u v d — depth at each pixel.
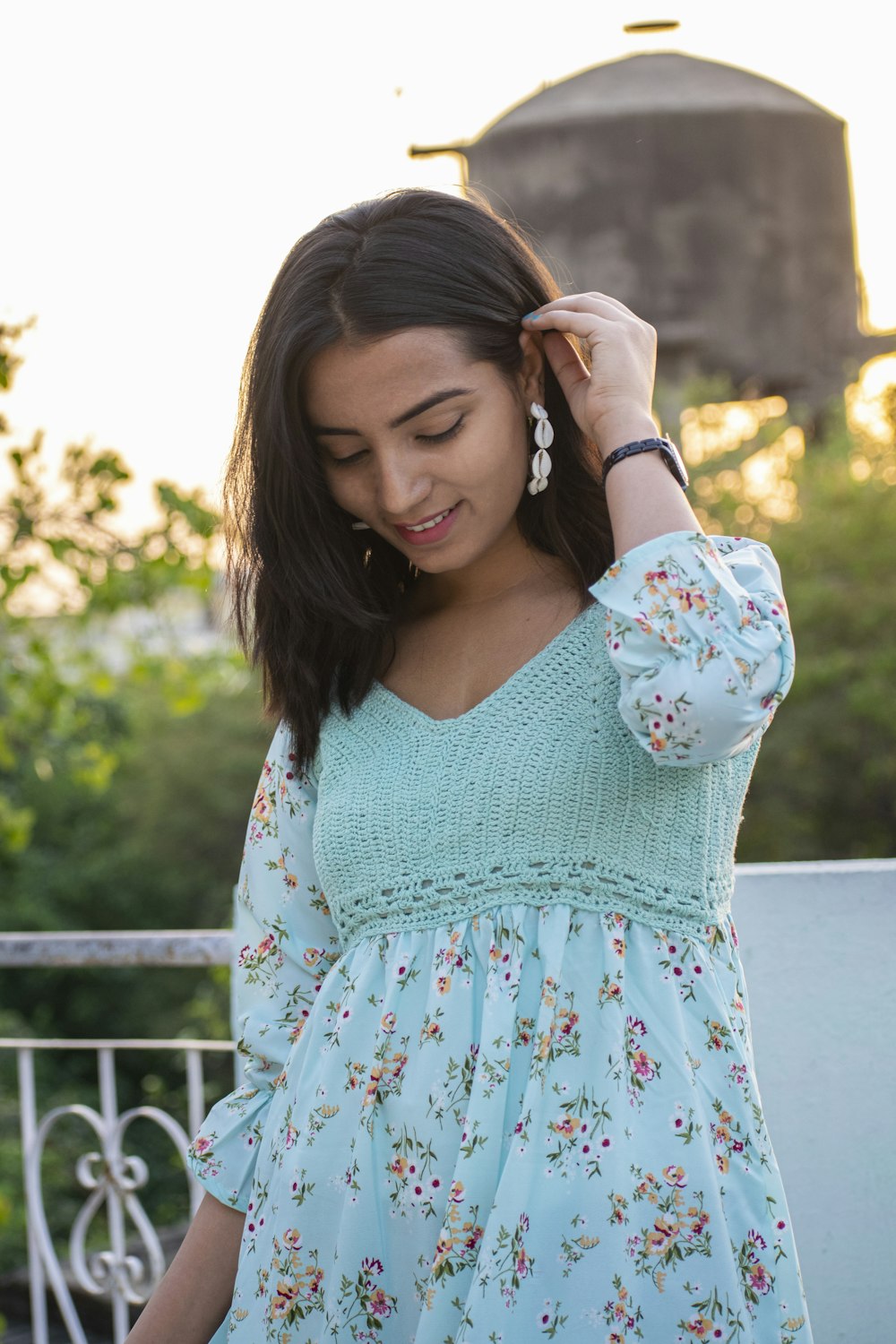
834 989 1.93
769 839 13.51
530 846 1.29
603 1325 1.18
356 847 1.37
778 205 15.04
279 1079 1.43
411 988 1.31
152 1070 15.89
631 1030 1.25
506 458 1.35
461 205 1.38
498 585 1.45
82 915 18.36
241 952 1.54
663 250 14.70
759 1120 1.27
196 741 18.31
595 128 14.65
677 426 14.96
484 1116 1.23
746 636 1.23
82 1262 2.61
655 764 1.29
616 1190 1.20
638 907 1.28
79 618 4.94
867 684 12.59
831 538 13.44
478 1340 1.17
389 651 1.46
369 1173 1.29
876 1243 1.91
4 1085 14.11
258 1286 1.35
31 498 4.46
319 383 1.32
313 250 1.34
